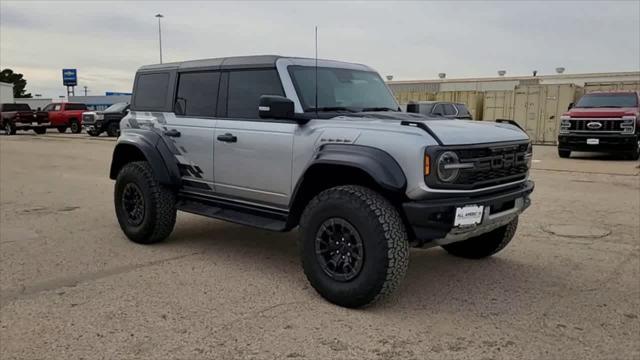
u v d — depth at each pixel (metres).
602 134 14.39
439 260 5.39
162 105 5.86
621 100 15.12
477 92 25.61
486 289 4.52
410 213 3.77
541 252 5.62
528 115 22.92
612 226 6.72
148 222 5.70
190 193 5.66
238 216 5.13
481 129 4.25
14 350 3.39
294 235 6.46
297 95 4.64
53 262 5.27
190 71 5.62
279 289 4.50
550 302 4.22
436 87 36.09
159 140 5.71
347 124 4.23
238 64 5.14
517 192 4.36
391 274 3.81
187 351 3.37
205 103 5.41
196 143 5.39
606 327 3.74
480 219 3.93
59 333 3.63
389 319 3.88
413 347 3.44
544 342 3.51
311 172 4.25
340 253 4.05
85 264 5.21
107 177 11.84
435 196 3.80
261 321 3.83
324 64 5.14
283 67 4.77
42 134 30.81
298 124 4.50
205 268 5.08
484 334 3.63
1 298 4.29
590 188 9.68
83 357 3.29
